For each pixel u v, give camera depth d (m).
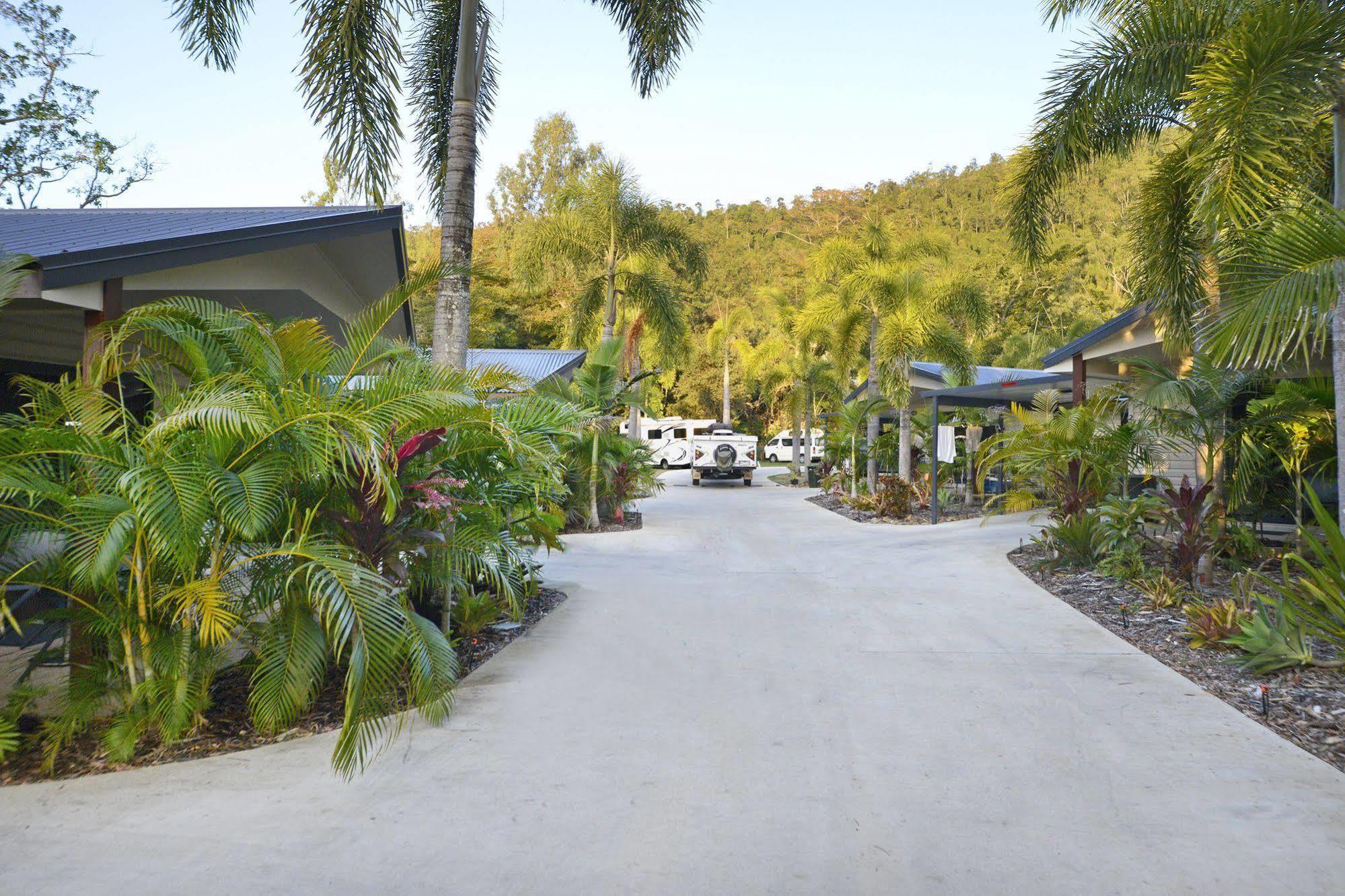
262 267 7.52
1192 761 4.29
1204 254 9.48
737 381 53.03
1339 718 4.80
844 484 22.81
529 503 7.41
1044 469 11.51
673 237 21.09
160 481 4.18
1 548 4.36
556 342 39.97
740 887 3.13
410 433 5.45
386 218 7.60
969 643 6.83
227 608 4.62
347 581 4.29
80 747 4.59
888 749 4.52
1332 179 9.28
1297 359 10.14
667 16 10.41
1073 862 3.29
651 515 18.62
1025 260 11.34
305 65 8.65
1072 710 5.14
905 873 3.22
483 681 5.84
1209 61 7.81
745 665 6.24
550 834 3.56
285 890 3.12
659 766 4.30
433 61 10.95
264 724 4.65
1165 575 8.14
